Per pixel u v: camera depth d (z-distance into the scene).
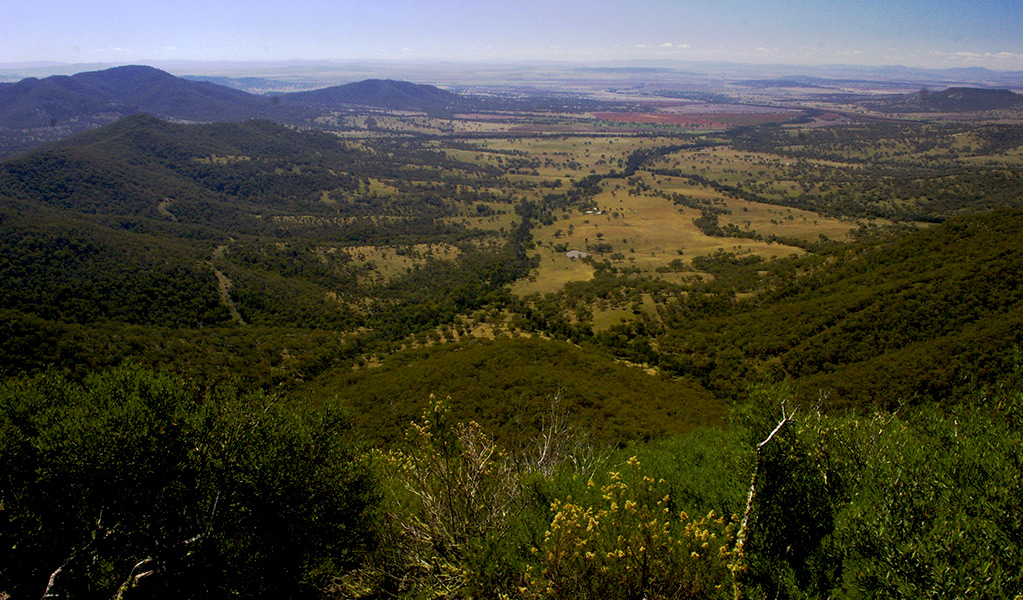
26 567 5.73
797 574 5.05
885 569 4.26
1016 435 5.62
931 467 5.48
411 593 5.89
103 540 5.79
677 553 4.91
